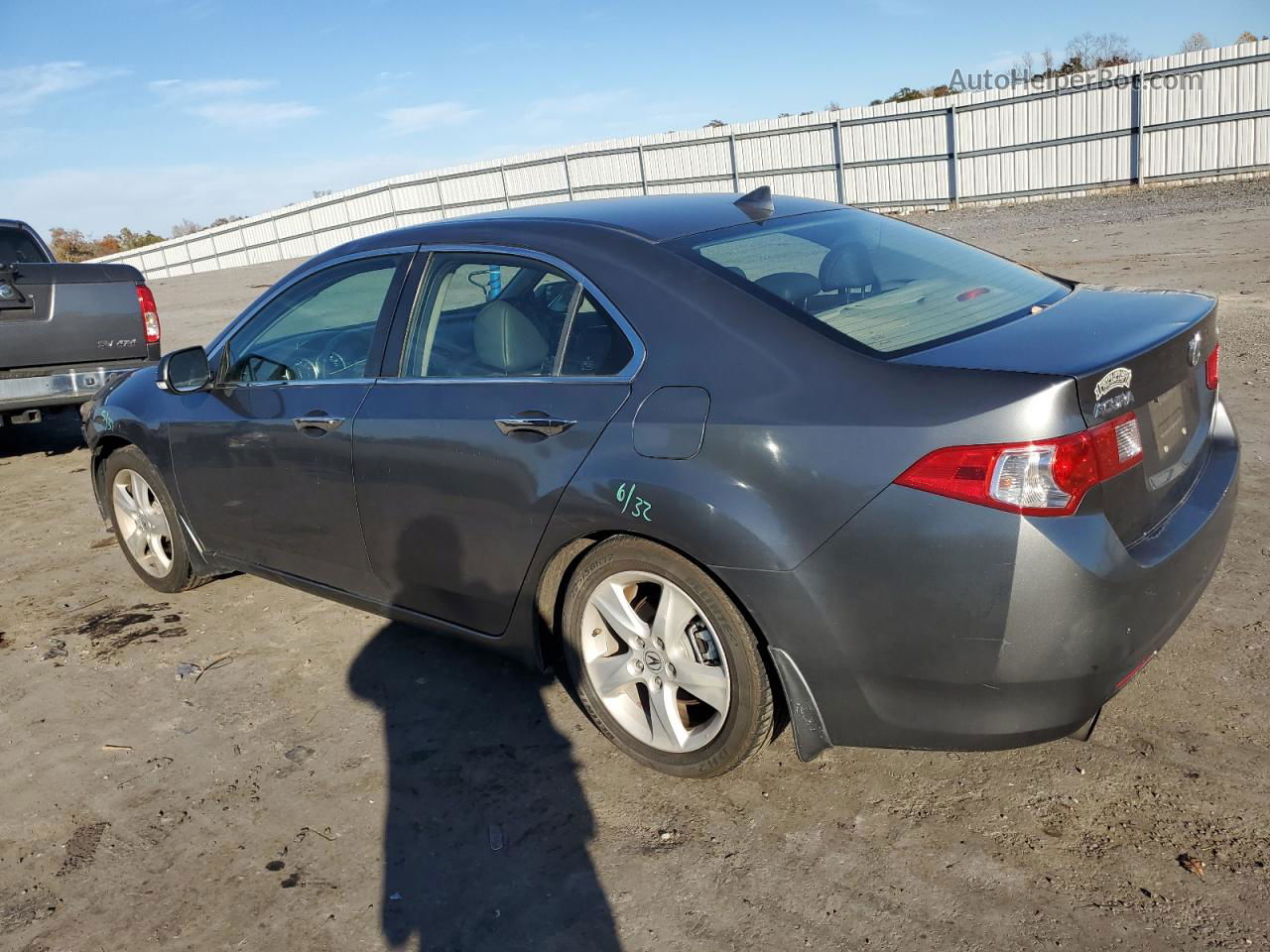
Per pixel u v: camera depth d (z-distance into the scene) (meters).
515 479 3.06
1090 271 11.99
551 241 3.20
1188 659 3.39
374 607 3.81
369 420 3.48
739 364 2.68
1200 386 2.95
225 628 4.39
